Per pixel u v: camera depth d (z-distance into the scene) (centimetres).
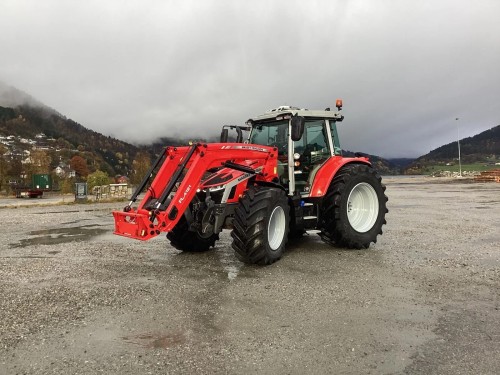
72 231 898
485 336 294
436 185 2994
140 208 484
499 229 783
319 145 664
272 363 257
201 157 500
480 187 2503
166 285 430
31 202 2409
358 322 322
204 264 532
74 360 262
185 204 487
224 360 261
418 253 573
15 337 298
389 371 246
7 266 529
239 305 364
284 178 638
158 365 255
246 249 498
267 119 668
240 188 550
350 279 443
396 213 1099
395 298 379
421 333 300
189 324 321
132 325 320
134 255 599
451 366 251
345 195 602
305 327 313
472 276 450
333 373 244
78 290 412
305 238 712
